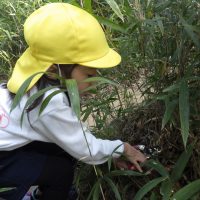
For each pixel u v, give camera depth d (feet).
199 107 5.06
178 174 4.74
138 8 5.36
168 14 5.24
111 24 5.35
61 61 4.73
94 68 4.92
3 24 9.57
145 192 4.61
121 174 5.07
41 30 4.69
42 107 4.42
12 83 4.98
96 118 6.34
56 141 5.11
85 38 4.68
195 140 4.90
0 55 9.30
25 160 5.42
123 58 5.79
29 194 6.14
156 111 5.84
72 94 4.19
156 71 5.59
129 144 5.78
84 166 5.92
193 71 5.19
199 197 4.71
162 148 5.90
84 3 5.32
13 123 5.12
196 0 4.94
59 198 5.82
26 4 9.20
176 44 5.32
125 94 6.42
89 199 5.48
